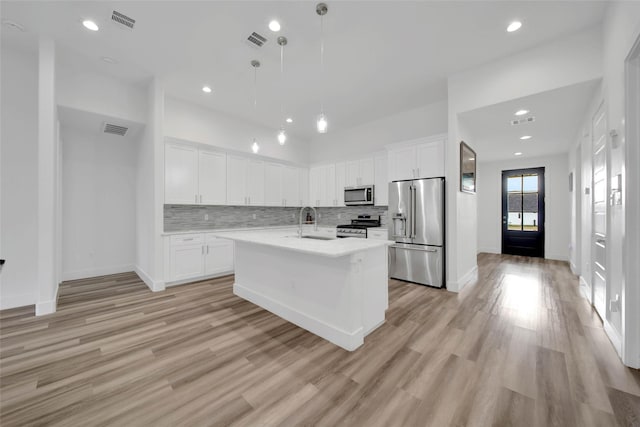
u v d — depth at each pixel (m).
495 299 3.24
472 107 3.30
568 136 4.39
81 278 4.20
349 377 1.73
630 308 1.79
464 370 1.80
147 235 3.95
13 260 3.00
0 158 2.93
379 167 4.93
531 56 2.87
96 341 2.22
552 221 5.79
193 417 1.39
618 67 1.99
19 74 3.00
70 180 4.11
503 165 6.46
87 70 3.38
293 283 2.63
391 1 2.25
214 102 4.38
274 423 1.35
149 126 3.76
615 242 2.08
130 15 2.43
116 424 1.35
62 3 2.28
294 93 4.04
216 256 4.37
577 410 1.42
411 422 1.35
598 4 2.22
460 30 2.61
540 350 2.04
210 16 2.44
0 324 2.54
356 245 2.26
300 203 6.09
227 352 2.05
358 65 3.26
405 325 2.53
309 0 2.25
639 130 1.76
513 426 1.32
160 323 2.58
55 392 1.59
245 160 5.03
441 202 3.75
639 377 1.69
